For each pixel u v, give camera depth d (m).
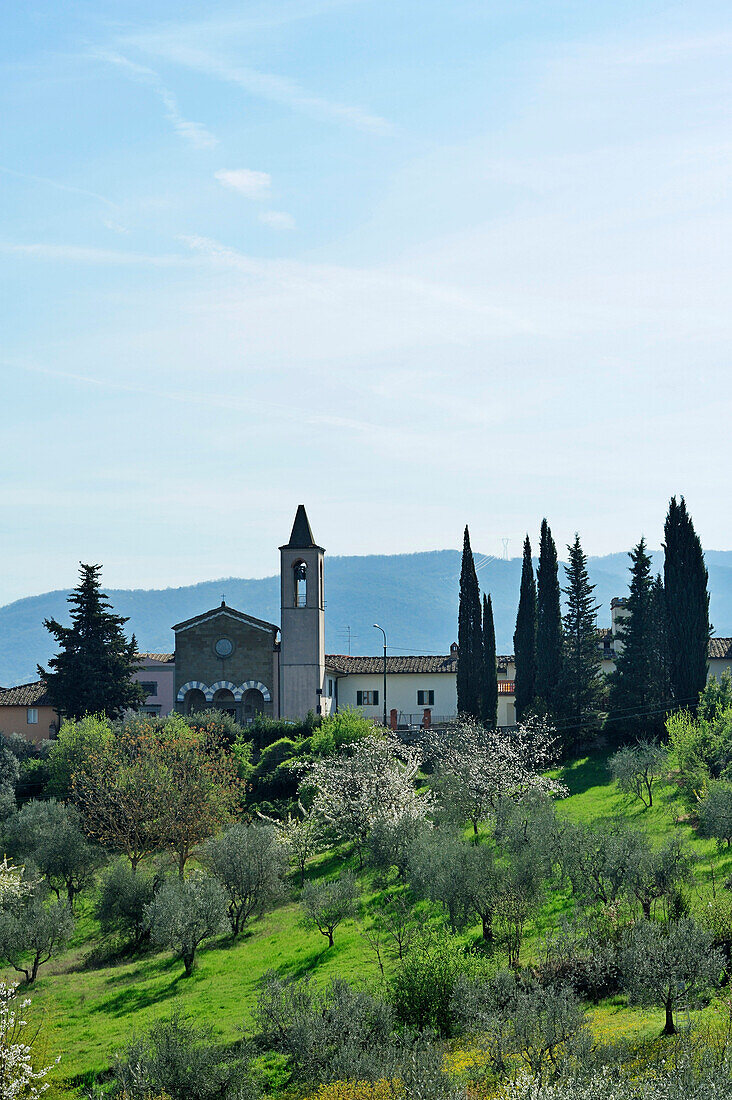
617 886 44.75
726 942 38.47
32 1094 32.72
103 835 70.44
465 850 48.59
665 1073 26.44
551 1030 30.78
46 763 87.62
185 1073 35.72
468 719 84.25
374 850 61.38
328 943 52.69
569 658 88.81
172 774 72.94
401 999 38.75
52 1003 50.69
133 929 61.38
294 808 77.12
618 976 38.75
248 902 61.22
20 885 61.56
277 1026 39.66
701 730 67.19
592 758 83.25
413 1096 30.08
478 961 40.56
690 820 59.94
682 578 84.69
